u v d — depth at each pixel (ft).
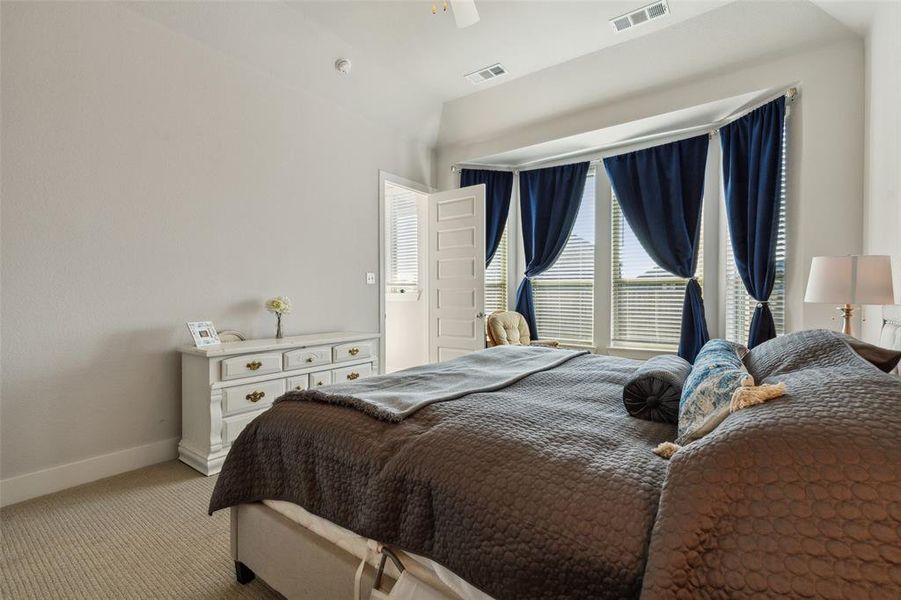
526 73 11.91
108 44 7.70
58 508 6.59
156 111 8.38
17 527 6.03
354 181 12.64
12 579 4.92
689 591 2.12
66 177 7.26
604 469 2.97
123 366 8.00
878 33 7.79
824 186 9.06
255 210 10.13
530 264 15.06
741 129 10.93
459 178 15.52
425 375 6.11
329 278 11.94
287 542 4.33
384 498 3.53
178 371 8.76
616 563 2.45
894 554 1.85
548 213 14.88
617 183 13.35
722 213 11.98
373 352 11.24
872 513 1.95
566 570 2.60
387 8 9.24
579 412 4.30
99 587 4.82
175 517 6.35
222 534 5.91
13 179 6.72
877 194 7.86
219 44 9.24
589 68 11.24
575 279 14.61
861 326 8.52
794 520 2.05
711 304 12.25
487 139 14.43
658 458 3.15
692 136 12.25
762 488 2.19
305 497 4.20
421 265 16.67
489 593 2.89
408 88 12.64
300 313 11.19
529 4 9.09
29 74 6.85
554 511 2.77
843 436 2.19
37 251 6.98
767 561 2.02
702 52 10.01
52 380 7.16
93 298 7.61
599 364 7.14
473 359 7.60
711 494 2.26
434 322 15.03
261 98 10.21
